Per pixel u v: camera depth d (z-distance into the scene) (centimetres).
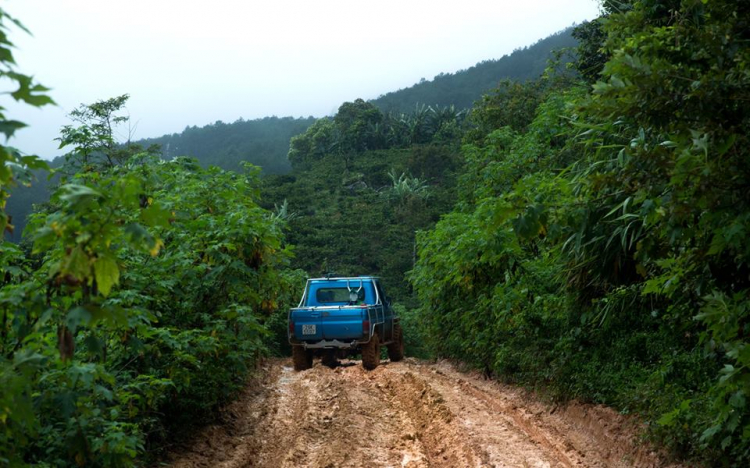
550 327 1084
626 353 881
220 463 718
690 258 507
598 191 563
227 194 913
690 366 719
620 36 607
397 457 767
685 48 490
